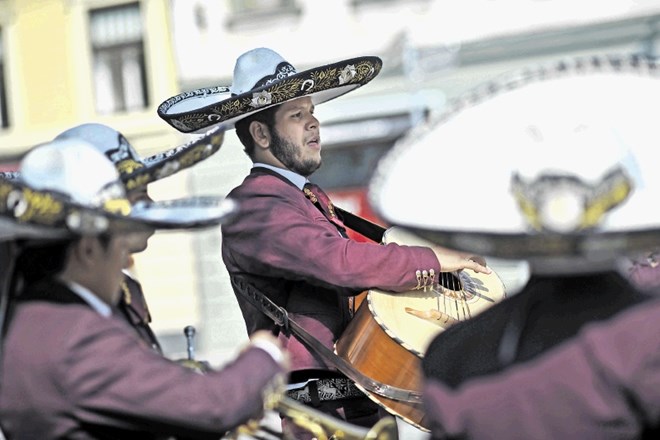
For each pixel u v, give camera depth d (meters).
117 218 4.21
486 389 3.80
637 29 26.33
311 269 6.30
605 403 3.60
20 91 29.47
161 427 4.20
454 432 3.79
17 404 4.18
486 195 3.96
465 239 3.91
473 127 4.07
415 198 4.09
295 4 28.09
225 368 4.34
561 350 3.74
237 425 4.28
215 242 27.08
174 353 26.78
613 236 3.69
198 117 6.66
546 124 3.96
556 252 3.77
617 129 3.89
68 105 29.25
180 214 4.36
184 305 27.16
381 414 6.67
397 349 6.20
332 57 27.98
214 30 28.55
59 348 4.14
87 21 29.16
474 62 27.00
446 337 4.24
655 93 3.92
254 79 6.68
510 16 26.81
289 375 6.47
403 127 26.84
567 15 26.58
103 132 5.23
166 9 28.66
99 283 4.38
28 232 4.22
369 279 6.27
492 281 7.06
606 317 3.83
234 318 26.95
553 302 3.93
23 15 29.38
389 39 27.47
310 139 6.75
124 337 4.24
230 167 26.72
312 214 6.58
